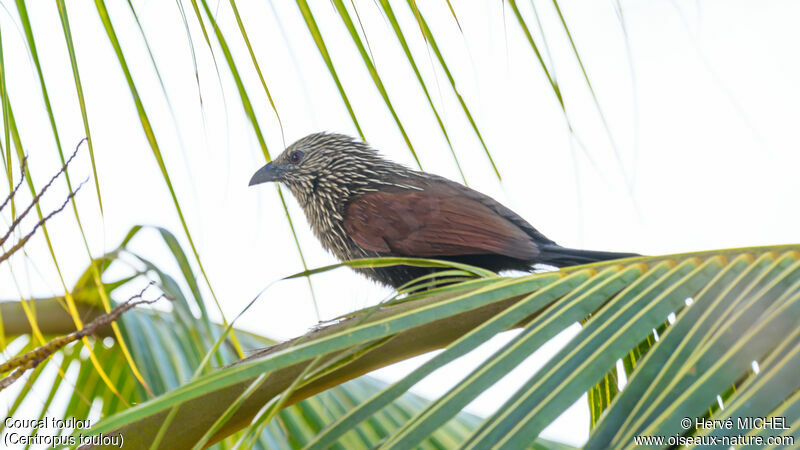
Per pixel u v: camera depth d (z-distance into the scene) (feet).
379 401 5.50
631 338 5.70
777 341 5.13
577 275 6.51
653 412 5.13
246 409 7.45
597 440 5.22
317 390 7.71
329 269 7.34
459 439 11.94
